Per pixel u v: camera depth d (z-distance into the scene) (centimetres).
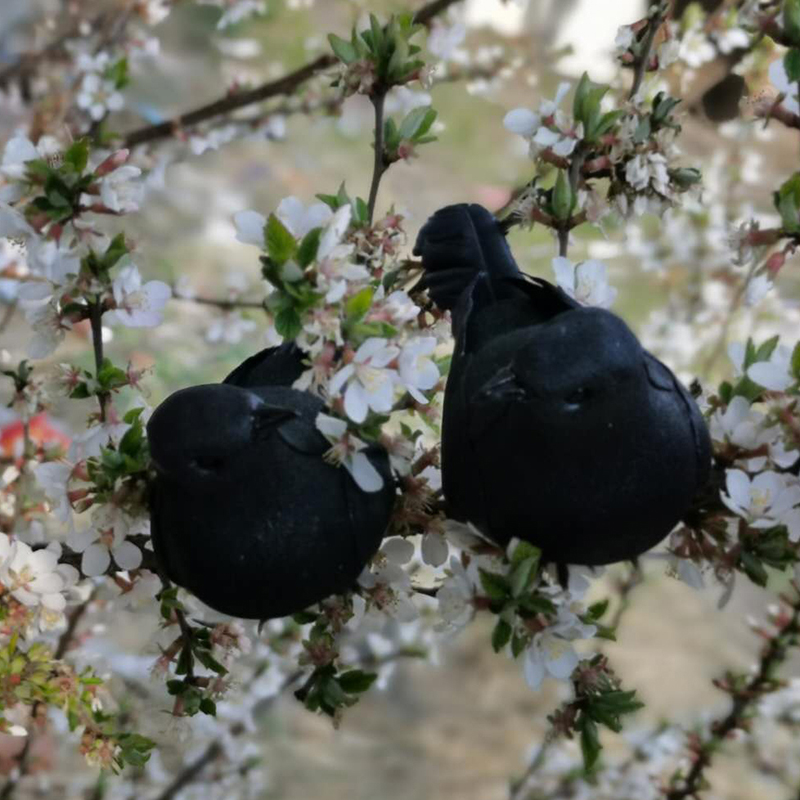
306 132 386
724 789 272
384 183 365
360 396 125
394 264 133
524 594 126
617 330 123
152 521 126
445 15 192
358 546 125
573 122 133
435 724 297
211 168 365
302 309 125
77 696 131
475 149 383
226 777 194
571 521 124
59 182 129
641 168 133
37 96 218
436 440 135
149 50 208
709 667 307
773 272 131
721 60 153
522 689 308
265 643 173
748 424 129
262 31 382
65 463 131
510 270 129
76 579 132
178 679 132
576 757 200
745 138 213
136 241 131
